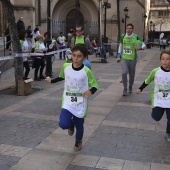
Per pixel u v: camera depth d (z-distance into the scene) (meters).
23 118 6.39
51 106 7.41
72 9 36.97
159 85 4.95
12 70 13.94
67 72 4.44
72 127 4.69
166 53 4.89
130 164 4.30
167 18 65.00
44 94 8.81
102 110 7.11
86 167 4.19
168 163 4.37
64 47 20.83
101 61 19.03
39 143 5.02
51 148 4.82
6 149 4.75
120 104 7.71
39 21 33.09
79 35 7.96
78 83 4.39
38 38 11.42
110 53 25.75
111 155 4.59
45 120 6.27
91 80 4.42
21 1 29.66
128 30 8.49
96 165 4.25
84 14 36.59
